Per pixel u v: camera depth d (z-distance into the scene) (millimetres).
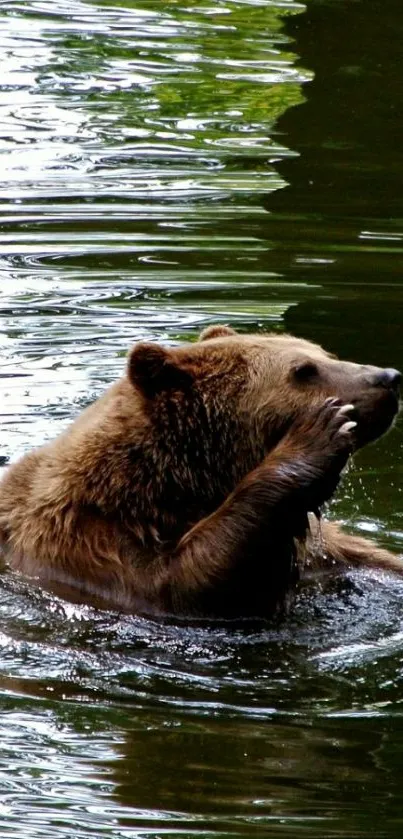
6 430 14414
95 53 28547
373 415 11695
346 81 27031
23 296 18266
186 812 8203
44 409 15000
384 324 17703
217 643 10758
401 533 13297
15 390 15484
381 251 20250
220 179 22844
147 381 11711
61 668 10242
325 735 9203
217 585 10930
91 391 15484
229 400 11844
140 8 31891
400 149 24516
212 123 25328
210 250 20125
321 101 26297
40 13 31156
